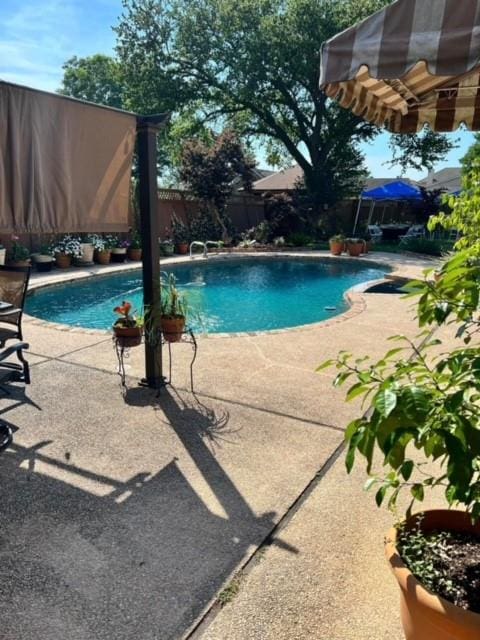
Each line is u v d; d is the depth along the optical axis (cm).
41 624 181
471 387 144
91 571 209
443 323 167
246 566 213
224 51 1770
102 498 263
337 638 176
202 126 2053
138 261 1427
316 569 211
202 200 1805
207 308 966
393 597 194
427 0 187
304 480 283
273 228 1958
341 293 1113
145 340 418
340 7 1677
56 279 1069
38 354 516
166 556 219
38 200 299
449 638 138
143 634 178
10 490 269
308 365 491
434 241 1672
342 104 329
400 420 141
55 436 333
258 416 369
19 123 284
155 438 332
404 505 257
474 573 156
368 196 2061
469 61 181
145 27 1756
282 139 2019
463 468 131
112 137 348
